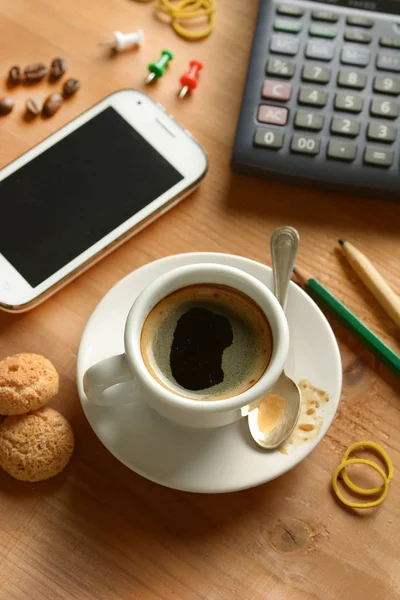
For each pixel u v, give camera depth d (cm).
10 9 52
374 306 47
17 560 42
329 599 42
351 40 49
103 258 47
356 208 49
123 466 44
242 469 41
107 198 47
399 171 47
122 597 42
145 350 40
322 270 47
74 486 43
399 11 49
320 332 43
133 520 43
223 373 40
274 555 43
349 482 43
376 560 43
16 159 48
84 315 46
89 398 41
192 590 42
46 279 46
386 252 48
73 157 48
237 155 48
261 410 42
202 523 43
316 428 42
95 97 50
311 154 47
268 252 48
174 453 42
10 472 42
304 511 43
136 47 51
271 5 49
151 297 40
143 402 42
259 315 41
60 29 52
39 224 47
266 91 48
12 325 46
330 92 48
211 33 52
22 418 43
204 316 41
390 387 45
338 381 43
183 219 48
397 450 44
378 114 48
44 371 43
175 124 48
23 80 50
